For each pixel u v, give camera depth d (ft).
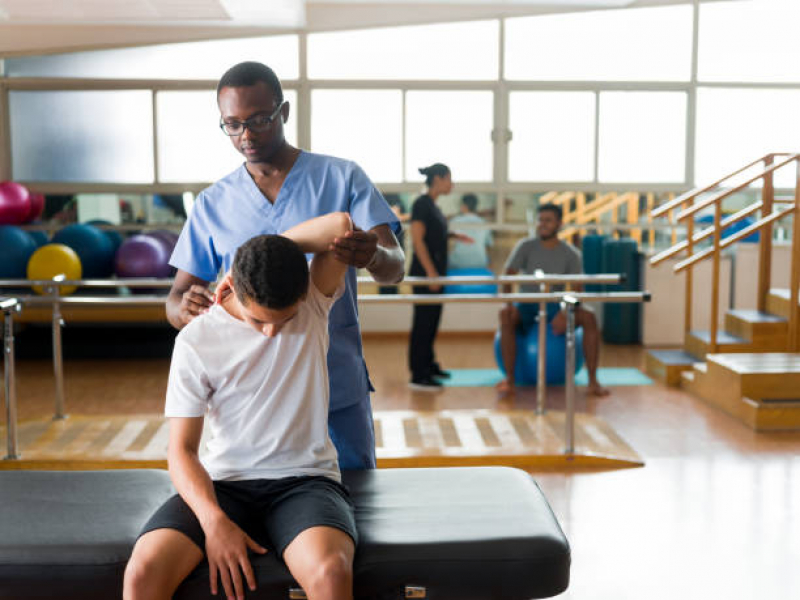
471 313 24.14
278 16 20.74
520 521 6.52
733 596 8.64
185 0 17.90
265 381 6.11
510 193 24.06
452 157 23.91
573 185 24.02
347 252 6.15
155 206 23.67
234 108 6.78
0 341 20.97
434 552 6.08
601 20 23.58
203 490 5.86
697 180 24.20
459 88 23.65
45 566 6.03
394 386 18.08
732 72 23.91
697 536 10.12
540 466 12.59
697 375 17.08
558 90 23.75
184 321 6.96
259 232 7.33
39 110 23.26
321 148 23.76
